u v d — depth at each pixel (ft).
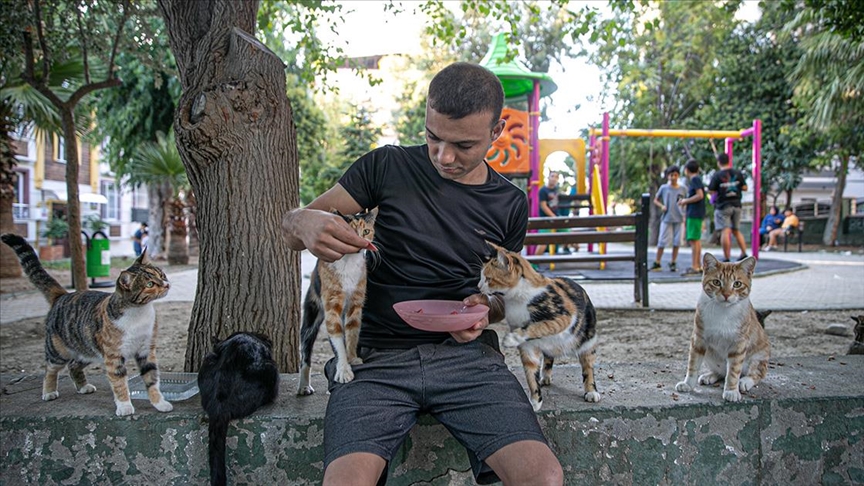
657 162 79.82
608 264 41.01
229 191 10.55
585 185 39.63
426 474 7.88
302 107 60.95
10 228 37.93
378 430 6.27
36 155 68.03
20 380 10.13
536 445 6.08
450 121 6.59
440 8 22.41
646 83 71.97
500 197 7.81
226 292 10.63
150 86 47.67
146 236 67.26
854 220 75.56
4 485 7.97
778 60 65.57
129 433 7.89
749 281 8.52
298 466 7.83
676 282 31.40
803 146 64.80
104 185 82.28
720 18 66.39
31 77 19.17
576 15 21.26
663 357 14.94
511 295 7.89
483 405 6.52
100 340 8.00
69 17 21.38
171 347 16.96
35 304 27.58
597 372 10.21
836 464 8.56
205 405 7.88
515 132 34.73
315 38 22.34
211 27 11.22
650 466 8.20
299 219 6.82
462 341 7.02
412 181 7.48
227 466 7.84
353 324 7.57
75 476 7.96
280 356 10.91
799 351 14.93
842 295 25.36
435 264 7.44
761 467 8.41
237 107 10.42
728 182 34.68
